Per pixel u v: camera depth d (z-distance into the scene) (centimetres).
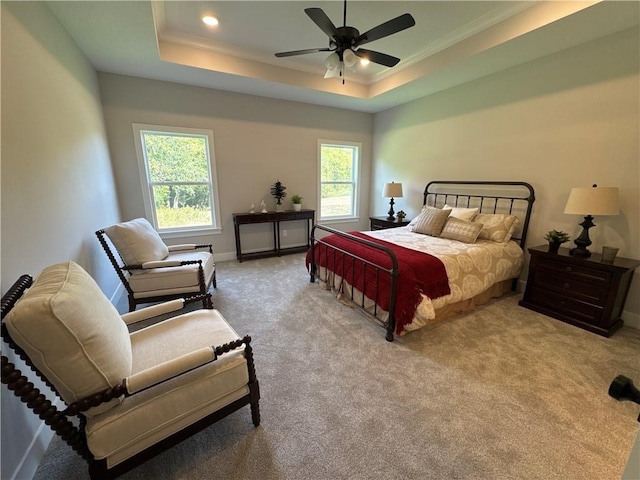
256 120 432
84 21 221
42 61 185
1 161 132
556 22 221
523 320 259
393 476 123
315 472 125
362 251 266
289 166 473
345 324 251
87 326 97
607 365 195
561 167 282
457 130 383
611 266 222
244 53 334
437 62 320
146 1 199
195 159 409
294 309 279
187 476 123
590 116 258
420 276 227
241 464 128
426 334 236
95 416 102
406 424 150
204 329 153
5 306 97
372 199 565
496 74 328
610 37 239
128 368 113
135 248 246
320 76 396
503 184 330
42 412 90
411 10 247
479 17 257
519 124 312
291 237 505
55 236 179
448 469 126
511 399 166
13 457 113
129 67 315
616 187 239
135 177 370
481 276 268
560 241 260
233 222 446
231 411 133
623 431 144
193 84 376
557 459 131
